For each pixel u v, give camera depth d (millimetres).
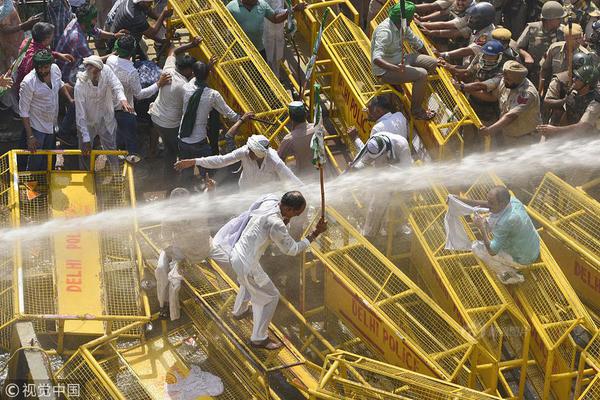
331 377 31484
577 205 37812
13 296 33750
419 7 47312
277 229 31156
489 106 42594
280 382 34469
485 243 33750
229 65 43750
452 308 35000
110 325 33500
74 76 44469
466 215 35812
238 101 42938
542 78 47000
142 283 35750
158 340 35250
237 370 33625
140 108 44906
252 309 33969
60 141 42781
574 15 48438
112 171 40062
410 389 31266
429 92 41656
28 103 39094
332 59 44125
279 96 43094
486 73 41844
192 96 40188
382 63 39781
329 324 37188
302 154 38438
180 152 41406
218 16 45438
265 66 44094
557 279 34469
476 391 30578
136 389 33125
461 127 42688
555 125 44344
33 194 38906
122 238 37344
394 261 39656
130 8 46062
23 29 44969
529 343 33469
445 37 46844
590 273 36438
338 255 35938
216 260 35031
